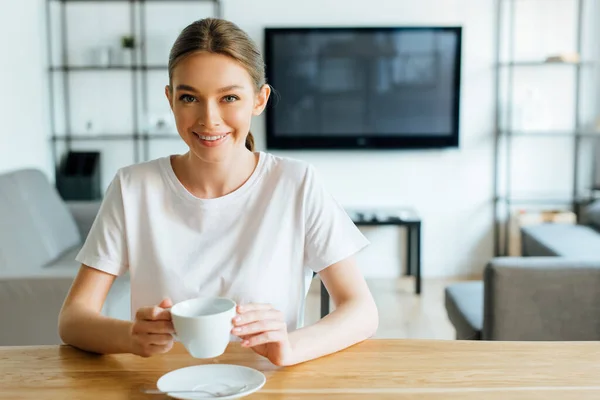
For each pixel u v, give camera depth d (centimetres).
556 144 469
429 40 455
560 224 432
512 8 453
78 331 112
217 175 128
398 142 464
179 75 112
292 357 104
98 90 470
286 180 132
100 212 132
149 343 102
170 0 459
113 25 465
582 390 96
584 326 226
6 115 378
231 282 128
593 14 460
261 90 127
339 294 128
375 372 102
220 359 108
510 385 97
